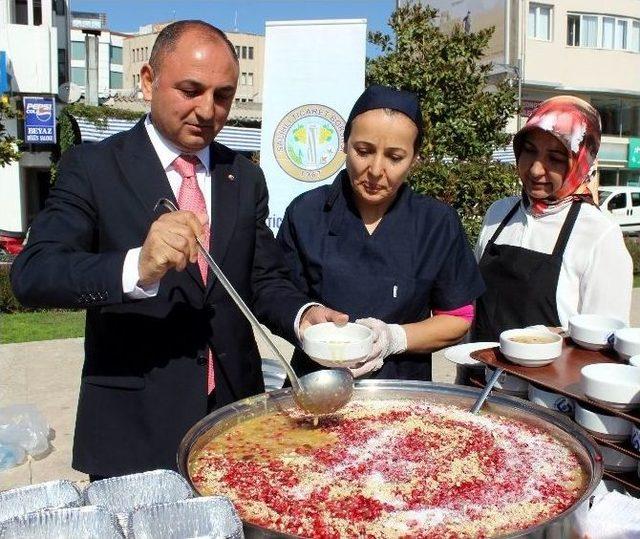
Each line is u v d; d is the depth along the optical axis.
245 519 1.11
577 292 2.26
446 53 7.01
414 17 7.16
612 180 25.45
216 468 1.31
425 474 1.27
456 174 6.76
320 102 5.98
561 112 2.21
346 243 1.96
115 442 1.78
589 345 1.84
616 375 1.57
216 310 1.85
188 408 1.78
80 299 1.51
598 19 23.75
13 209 18.55
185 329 1.79
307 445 1.42
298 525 1.09
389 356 1.89
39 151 18.11
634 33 24.44
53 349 6.07
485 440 1.42
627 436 1.49
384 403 1.66
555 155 2.27
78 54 45.34
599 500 1.22
